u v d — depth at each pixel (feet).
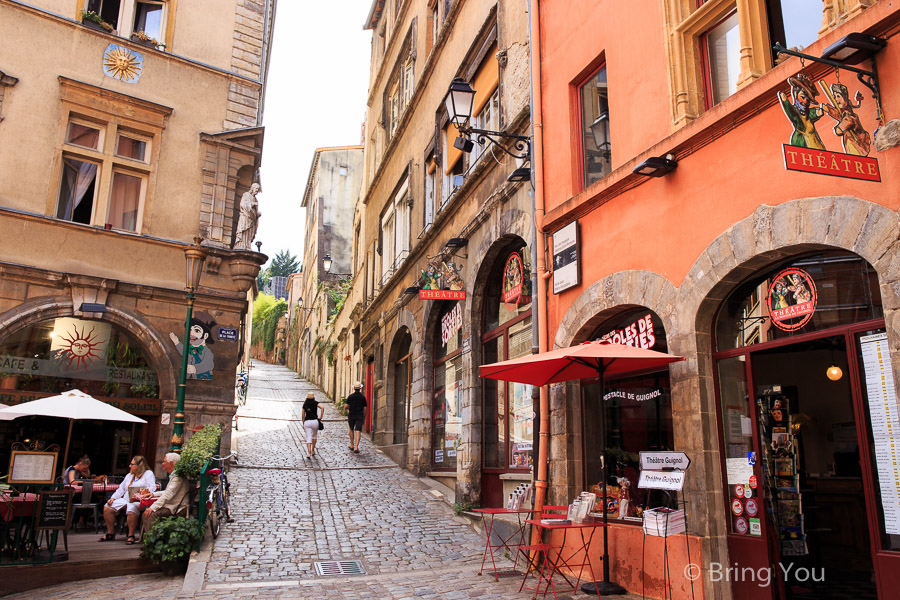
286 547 29.94
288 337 205.46
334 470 50.67
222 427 46.85
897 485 15.52
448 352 47.62
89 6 49.01
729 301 21.13
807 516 20.27
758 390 20.02
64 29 46.96
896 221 14.87
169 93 50.24
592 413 27.76
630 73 25.70
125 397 44.70
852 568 19.26
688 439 20.97
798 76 14.16
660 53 23.91
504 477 34.73
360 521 35.47
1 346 41.70
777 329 19.31
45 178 44.45
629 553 23.15
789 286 19.03
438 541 31.89
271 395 110.01
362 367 80.18
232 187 51.62
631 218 24.80
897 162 14.94
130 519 31.53
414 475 49.47
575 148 29.68
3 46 44.62
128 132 48.67
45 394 42.45
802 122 13.94
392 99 72.23
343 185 143.95
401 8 67.92
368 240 80.02
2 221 42.50
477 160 40.42
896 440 15.65
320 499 40.40
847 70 15.83
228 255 49.24
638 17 25.40
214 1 53.83
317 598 22.48
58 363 43.14
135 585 25.38
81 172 46.57
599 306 26.11
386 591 23.36
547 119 31.89
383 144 75.00
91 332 44.52
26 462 27.09
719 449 20.68
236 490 41.42
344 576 25.85
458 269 43.11
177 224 48.57
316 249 143.13
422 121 55.62
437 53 51.55
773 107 18.63
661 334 24.11
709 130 20.68
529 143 32.63
